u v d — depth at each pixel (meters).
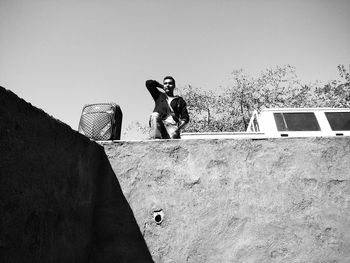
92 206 2.57
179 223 2.56
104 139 2.99
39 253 1.71
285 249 2.46
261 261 2.42
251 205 2.61
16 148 1.53
